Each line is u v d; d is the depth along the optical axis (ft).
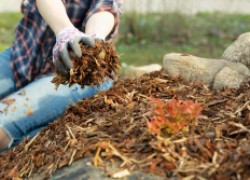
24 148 4.36
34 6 5.11
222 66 4.98
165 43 12.57
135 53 11.73
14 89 5.30
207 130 3.81
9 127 4.69
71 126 4.21
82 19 5.12
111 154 3.64
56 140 4.10
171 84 4.84
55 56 4.07
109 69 4.24
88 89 4.98
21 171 4.02
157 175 3.44
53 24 4.45
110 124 4.07
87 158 3.69
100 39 4.17
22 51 5.26
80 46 4.05
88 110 4.47
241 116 4.01
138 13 13.08
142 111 4.18
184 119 3.76
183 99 4.48
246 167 3.40
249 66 5.05
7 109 4.75
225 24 13.71
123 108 4.34
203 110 4.16
